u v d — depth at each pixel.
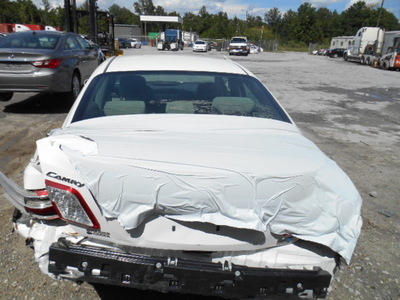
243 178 1.85
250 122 2.58
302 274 1.93
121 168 1.85
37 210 2.02
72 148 1.94
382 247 3.34
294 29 91.31
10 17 86.56
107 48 16.88
